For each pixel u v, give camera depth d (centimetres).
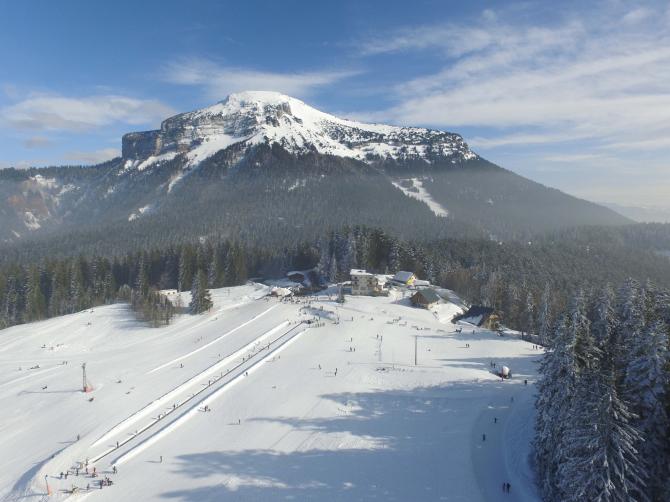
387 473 5028
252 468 5184
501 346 9569
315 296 14312
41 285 15438
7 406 7338
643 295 4859
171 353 9706
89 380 8238
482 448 5534
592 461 3769
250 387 7506
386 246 17775
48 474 5206
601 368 4406
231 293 15125
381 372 7862
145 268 17725
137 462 5441
